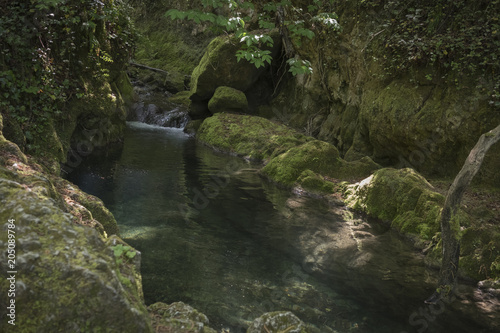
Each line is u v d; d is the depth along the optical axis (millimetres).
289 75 13273
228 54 12711
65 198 3957
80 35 7793
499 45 6301
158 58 19359
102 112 8555
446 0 7258
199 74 13109
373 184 6219
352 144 9461
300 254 4633
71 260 2061
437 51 6832
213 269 4113
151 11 20594
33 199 2279
